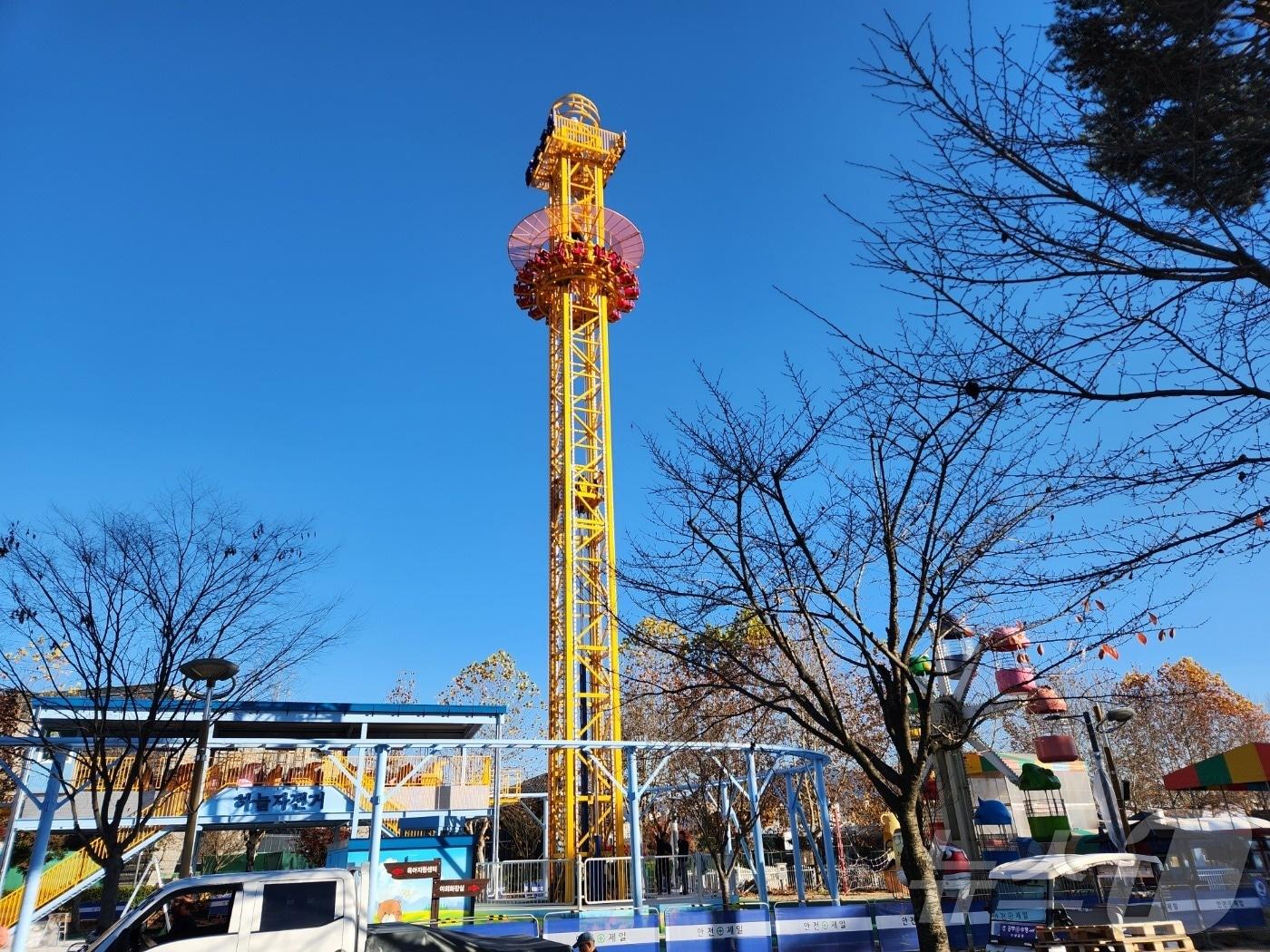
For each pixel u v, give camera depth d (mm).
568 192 45188
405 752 26797
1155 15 5688
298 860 48219
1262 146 5789
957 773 26938
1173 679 45625
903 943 18906
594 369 41844
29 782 23656
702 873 29859
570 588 35625
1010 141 5953
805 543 10383
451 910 22531
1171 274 5539
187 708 19094
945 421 9672
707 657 12148
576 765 32719
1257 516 5980
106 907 13492
